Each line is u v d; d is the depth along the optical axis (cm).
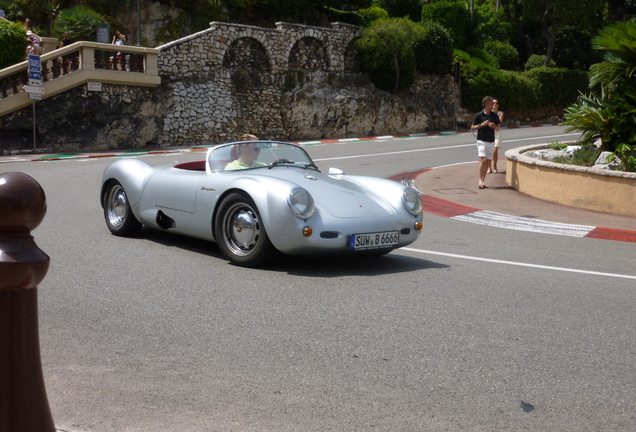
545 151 1475
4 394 197
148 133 2353
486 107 1296
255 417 312
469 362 389
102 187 784
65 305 491
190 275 584
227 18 3031
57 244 712
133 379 356
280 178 624
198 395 336
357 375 366
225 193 630
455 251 740
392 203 646
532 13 4184
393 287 559
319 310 486
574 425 311
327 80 2830
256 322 456
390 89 3073
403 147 2348
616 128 1212
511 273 630
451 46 3350
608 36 1206
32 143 2114
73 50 2155
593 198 1101
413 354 400
